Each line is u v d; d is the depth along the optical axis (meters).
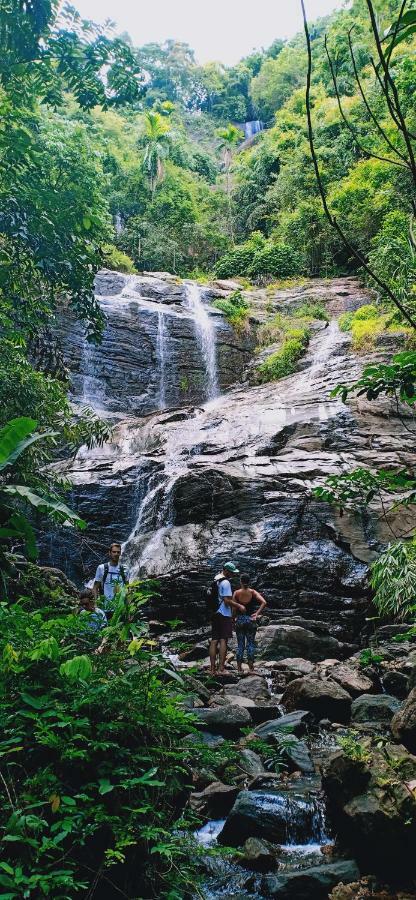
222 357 23.42
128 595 3.58
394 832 3.95
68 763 3.10
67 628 3.58
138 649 3.43
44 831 2.92
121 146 43.69
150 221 37.53
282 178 34.22
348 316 22.14
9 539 10.11
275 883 3.99
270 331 23.95
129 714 3.29
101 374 21.12
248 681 7.94
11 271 8.99
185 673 3.87
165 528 13.68
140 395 21.58
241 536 12.45
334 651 10.05
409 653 9.56
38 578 8.76
